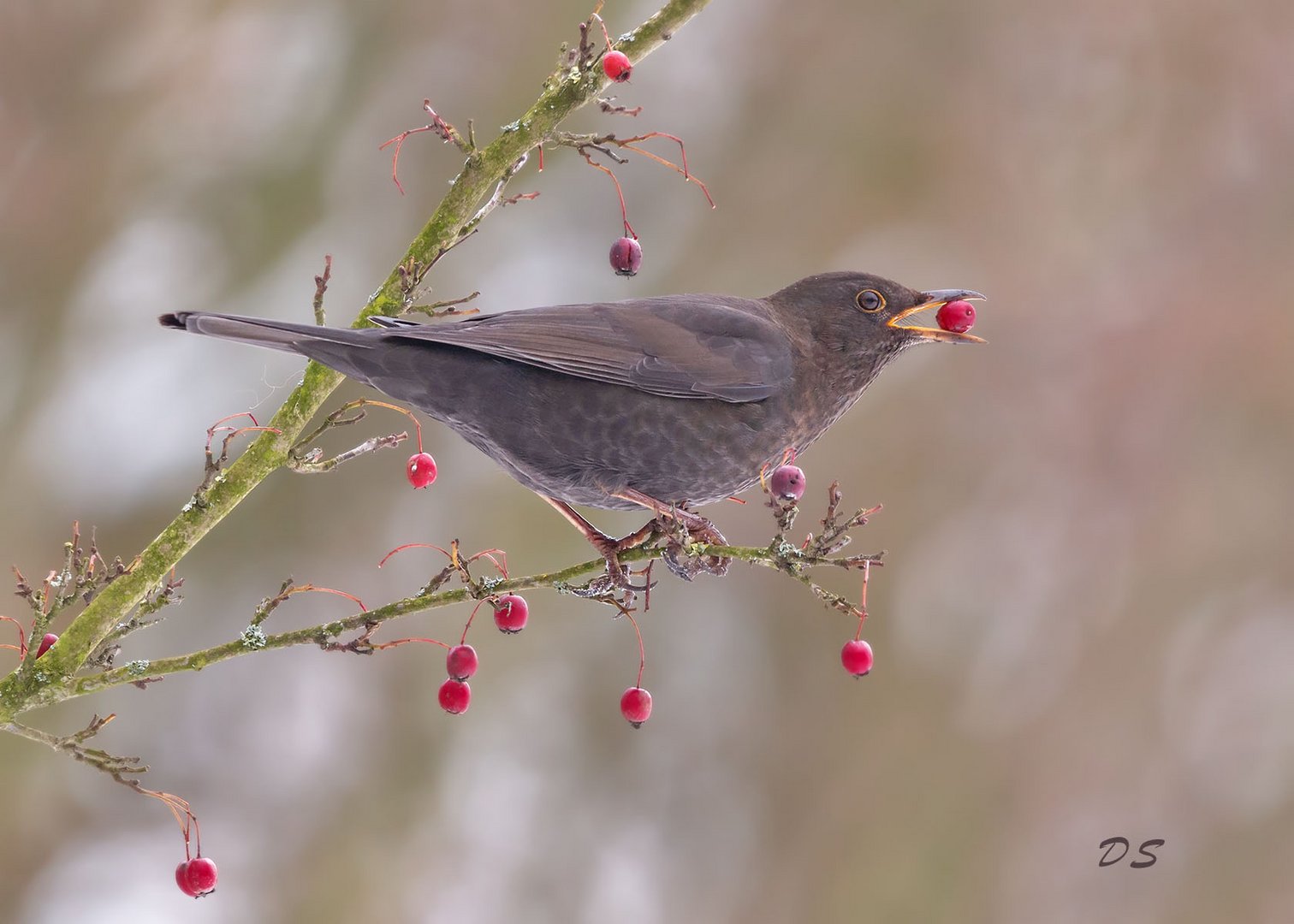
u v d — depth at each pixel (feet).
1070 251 47.16
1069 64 47.50
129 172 45.42
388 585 44.01
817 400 25.84
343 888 42.32
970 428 46.16
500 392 22.44
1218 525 44.73
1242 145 47.73
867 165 46.52
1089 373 46.29
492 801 43.70
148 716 43.55
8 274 44.27
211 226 45.27
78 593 19.39
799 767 44.16
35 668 18.99
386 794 43.39
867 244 46.55
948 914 41.39
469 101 45.96
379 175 45.68
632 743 44.80
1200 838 42.16
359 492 44.24
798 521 45.19
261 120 46.03
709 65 48.44
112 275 44.88
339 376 21.30
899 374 46.68
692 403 23.66
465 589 19.60
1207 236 47.16
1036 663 44.27
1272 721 42.75
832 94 47.19
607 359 23.07
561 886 43.14
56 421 43.39
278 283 44.47
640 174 47.57
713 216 46.91
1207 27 47.50
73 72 45.75
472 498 44.55
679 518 22.47
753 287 45.96
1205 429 45.57
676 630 45.80
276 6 47.16
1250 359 45.68
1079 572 45.09
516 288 45.98
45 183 44.96
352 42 46.62
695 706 45.11
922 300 26.73
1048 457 45.98
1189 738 43.11
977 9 47.19
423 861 42.88
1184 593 44.34
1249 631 43.91
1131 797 42.75
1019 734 43.39
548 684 44.88
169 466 43.29
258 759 43.75
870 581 44.86
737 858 43.62
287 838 43.04
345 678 44.42
